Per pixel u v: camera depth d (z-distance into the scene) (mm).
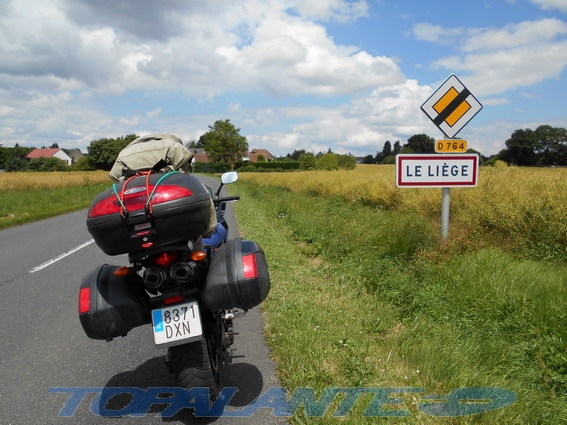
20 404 3135
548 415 2715
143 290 2932
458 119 5664
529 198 6742
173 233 2504
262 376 3391
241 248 2816
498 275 4754
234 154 105000
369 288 5203
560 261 5559
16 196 20891
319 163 56156
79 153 131250
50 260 7883
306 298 4996
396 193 11750
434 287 4676
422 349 3414
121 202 2455
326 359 3512
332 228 8453
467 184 5730
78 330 4543
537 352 3303
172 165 3092
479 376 3072
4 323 4758
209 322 2973
